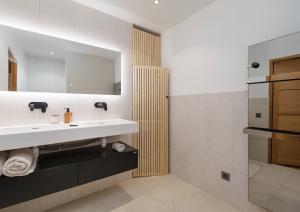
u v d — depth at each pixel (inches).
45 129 52.7
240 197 65.3
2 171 45.2
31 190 48.9
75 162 56.6
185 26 88.8
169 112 100.0
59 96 68.3
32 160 51.5
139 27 96.6
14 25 58.9
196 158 83.0
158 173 95.3
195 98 83.4
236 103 66.7
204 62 79.0
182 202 70.6
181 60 91.4
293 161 50.9
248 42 62.7
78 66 72.4
